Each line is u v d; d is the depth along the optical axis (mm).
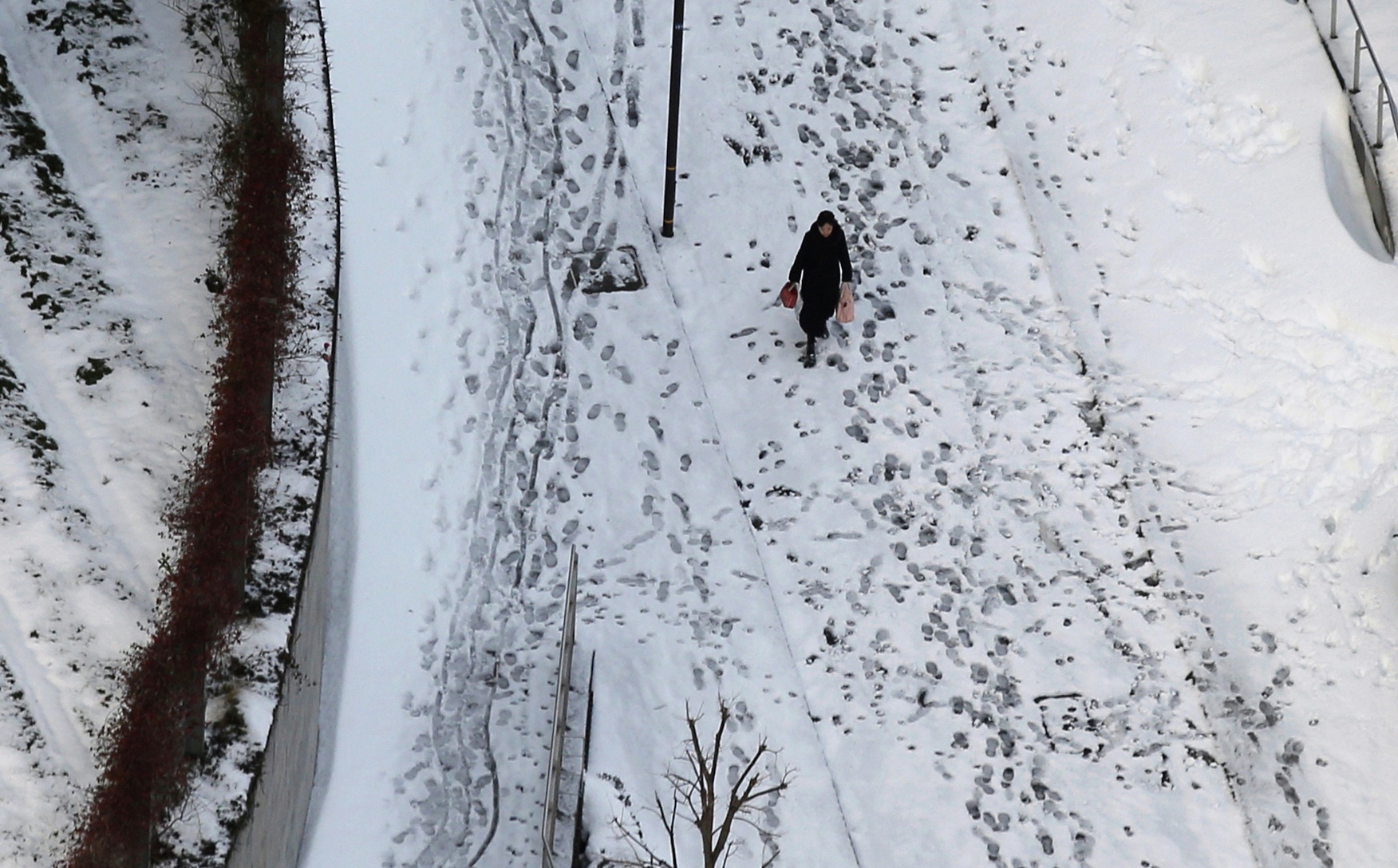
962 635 12531
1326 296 14031
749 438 13328
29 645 9438
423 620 11859
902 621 12523
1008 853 11539
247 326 10430
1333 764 12219
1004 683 12336
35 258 10648
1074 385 13891
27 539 9742
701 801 10258
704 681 11961
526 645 11922
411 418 12766
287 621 9688
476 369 13203
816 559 12742
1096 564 13000
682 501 12906
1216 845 11703
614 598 12289
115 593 9734
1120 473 13500
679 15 13000
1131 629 12703
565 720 11242
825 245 12781
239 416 10000
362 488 12266
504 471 12773
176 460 10281
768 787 11508
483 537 12398
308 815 10633
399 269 13445
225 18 11836
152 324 10734
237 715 9125
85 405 10312
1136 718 12266
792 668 12148
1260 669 12609
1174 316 14250
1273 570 13023
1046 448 13539
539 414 13133
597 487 12859
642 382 13477
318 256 11430
